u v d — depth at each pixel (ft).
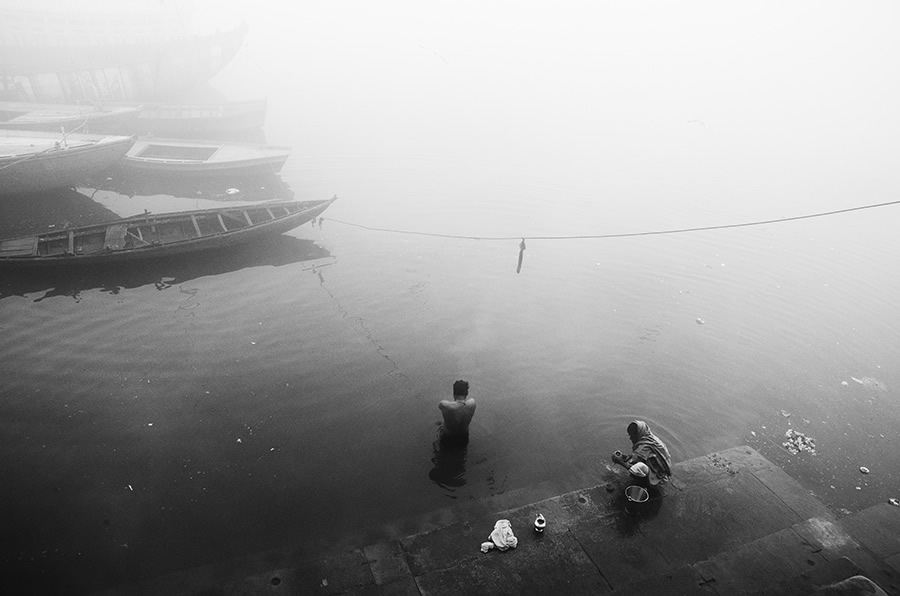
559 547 22.38
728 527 23.58
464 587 20.70
